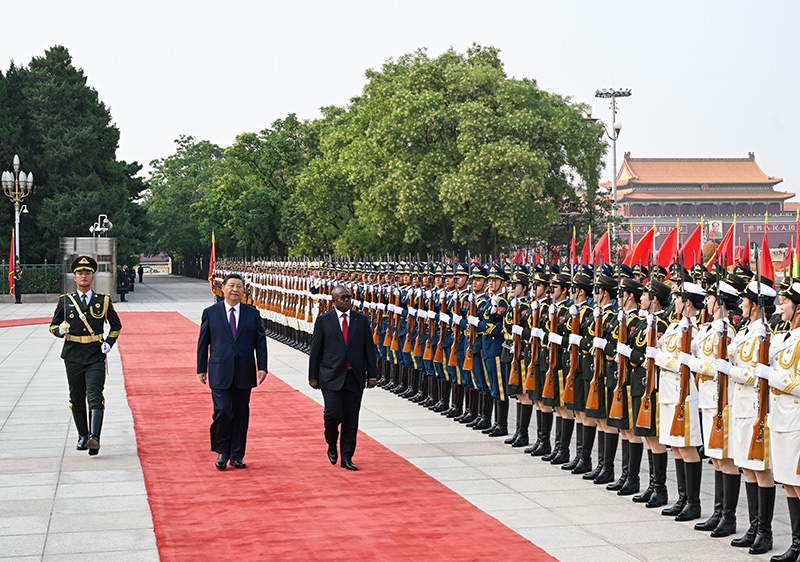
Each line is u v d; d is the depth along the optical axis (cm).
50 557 707
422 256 4359
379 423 1326
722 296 776
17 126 5681
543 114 3712
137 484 948
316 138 5647
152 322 3444
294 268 2570
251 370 1034
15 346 2530
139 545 738
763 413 727
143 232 7662
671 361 830
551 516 832
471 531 773
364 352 1040
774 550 740
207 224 7400
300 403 1498
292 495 897
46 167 5794
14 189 5497
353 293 1850
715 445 778
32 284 5225
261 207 5903
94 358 1109
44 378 1836
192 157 9644
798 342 709
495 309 1212
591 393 951
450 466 1037
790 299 718
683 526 807
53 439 1197
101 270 4556
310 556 702
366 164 3875
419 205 3616
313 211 4691
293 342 2528
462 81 3616
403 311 1583
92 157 5944
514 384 1144
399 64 4281
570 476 995
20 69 5984
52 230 5659
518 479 975
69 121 5900
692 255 1191
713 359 797
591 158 3797
